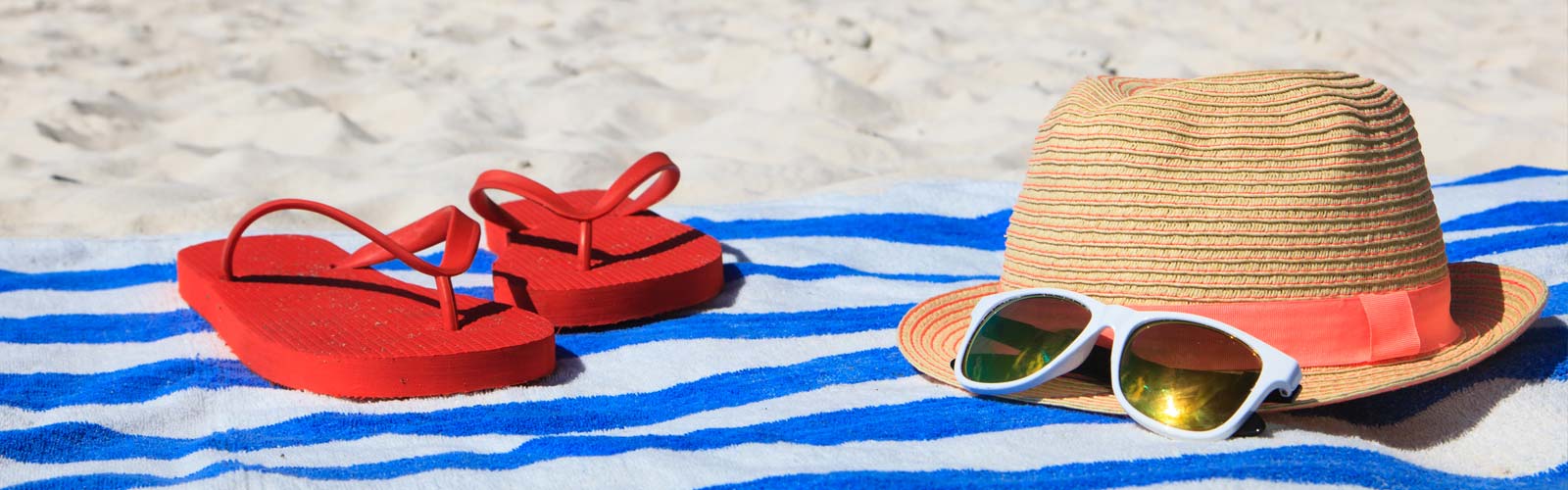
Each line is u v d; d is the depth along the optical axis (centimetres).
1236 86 163
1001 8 662
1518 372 174
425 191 337
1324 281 159
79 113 417
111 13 608
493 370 189
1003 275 184
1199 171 160
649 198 251
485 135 412
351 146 397
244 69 497
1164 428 158
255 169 360
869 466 153
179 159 374
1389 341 160
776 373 195
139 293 241
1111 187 165
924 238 282
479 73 516
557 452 162
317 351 185
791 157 390
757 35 576
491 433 173
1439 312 166
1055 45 560
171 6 624
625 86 482
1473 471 160
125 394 190
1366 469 145
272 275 223
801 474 148
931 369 181
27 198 323
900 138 424
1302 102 159
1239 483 142
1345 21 623
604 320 218
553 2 661
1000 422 166
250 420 179
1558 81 507
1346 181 157
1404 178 162
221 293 212
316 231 308
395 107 448
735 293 240
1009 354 171
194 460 165
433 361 185
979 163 380
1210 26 612
